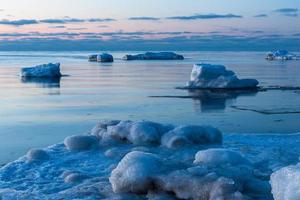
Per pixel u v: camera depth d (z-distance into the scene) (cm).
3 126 2056
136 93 3653
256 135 1173
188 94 3525
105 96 3438
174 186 605
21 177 783
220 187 569
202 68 3956
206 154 696
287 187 438
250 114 2448
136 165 641
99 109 2678
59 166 838
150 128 982
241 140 1084
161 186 619
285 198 434
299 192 421
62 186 718
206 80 3953
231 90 3772
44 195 674
